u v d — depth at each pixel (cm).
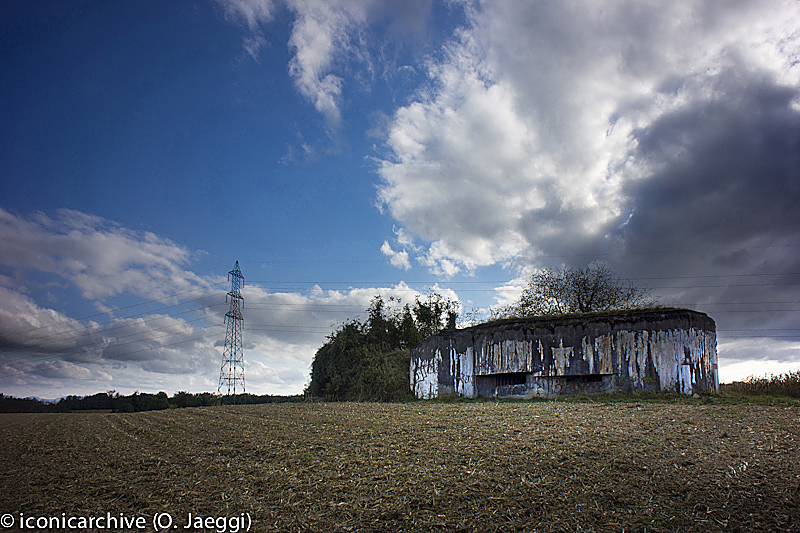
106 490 988
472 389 2630
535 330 2480
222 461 1171
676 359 2178
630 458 957
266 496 888
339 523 750
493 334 2597
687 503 746
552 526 700
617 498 773
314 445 1267
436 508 779
